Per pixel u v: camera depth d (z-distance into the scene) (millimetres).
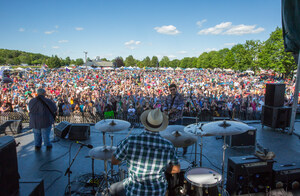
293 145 6398
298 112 13852
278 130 7898
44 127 6227
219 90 20031
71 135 7125
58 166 5266
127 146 2303
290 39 6328
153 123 2287
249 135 6320
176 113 5422
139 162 2252
